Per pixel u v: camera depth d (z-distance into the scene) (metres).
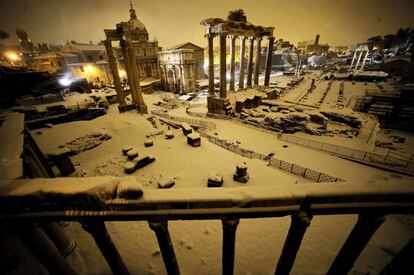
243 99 26.30
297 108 24.94
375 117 23.53
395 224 6.94
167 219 2.85
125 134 16.50
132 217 2.85
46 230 4.88
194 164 11.36
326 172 12.75
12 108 18.84
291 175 11.71
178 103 38.03
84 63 42.59
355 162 14.16
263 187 2.88
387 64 54.34
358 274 5.06
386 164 13.54
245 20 25.00
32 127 17.78
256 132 19.88
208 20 21.17
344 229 6.69
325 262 5.51
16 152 5.05
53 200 2.68
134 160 11.19
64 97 25.36
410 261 2.72
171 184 9.41
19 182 2.81
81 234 6.40
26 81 22.81
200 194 2.79
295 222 2.86
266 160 13.40
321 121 21.05
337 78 56.22
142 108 24.25
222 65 23.11
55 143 14.25
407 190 2.60
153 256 5.79
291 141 17.70
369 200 2.63
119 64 48.53
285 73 67.56
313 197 2.66
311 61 88.00
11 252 4.39
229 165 11.23
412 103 26.89
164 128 19.56
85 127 16.91
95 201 2.71
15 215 2.71
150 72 53.47
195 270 5.41
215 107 25.42
